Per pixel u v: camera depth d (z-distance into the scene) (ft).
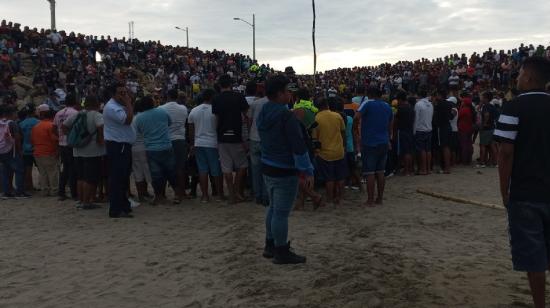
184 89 106.42
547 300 13.99
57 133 30.60
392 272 16.21
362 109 26.25
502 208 25.49
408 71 107.55
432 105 36.70
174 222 24.14
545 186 11.60
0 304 14.51
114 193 25.25
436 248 19.08
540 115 11.53
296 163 16.15
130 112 24.97
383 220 23.72
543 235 11.88
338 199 27.25
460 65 104.94
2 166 32.01
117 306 14.17
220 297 14.55
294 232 21.72
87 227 23.54
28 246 20.52
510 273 16.15
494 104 41.70
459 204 27.09
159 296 14.84
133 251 19.43
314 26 39.81
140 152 28.45
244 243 20.02
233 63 142.72
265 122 16.60
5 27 100.53
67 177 30.71
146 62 121.70
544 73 11.84
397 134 36.24
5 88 78.23
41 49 99.76
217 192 29.25
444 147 37.17
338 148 26.81
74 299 14.78
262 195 27.32
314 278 15.71
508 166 11.76
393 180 35.09
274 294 14.53
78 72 94.48
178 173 28.78
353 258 17.69
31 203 30.09
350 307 13.39
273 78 16.74
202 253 18.90
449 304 13.61
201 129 27.73
